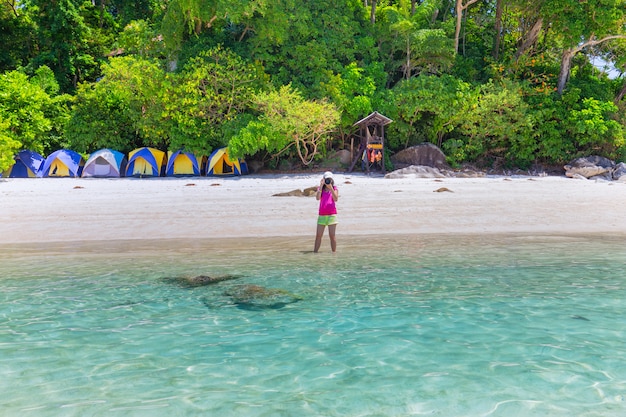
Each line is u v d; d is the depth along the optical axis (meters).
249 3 29.98
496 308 4.68
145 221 11.71
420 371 3.17
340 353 3.54
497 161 33.72
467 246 8.45
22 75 32.78
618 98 36.66
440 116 32.09
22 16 41.78
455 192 17.73
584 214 12.29
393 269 6.64
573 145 32.53
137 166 30.78
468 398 2.76
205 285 5.83
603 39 32.41
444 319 4.36
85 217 12.34
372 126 33.25
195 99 29.09
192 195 17.47
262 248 8.57
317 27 34.25
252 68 30.70
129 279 6.20
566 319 4.30
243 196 16.92
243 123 29.16
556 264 6.80
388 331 4.04
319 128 29.19
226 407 2.68
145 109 31.50
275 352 3.58
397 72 38.72
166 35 32.59
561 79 34.03
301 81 33.44
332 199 8.05
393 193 17.36
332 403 2.71
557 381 2.98
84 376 3.18
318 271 6.56
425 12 37.97
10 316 4.62
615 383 2.95
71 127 32.28
